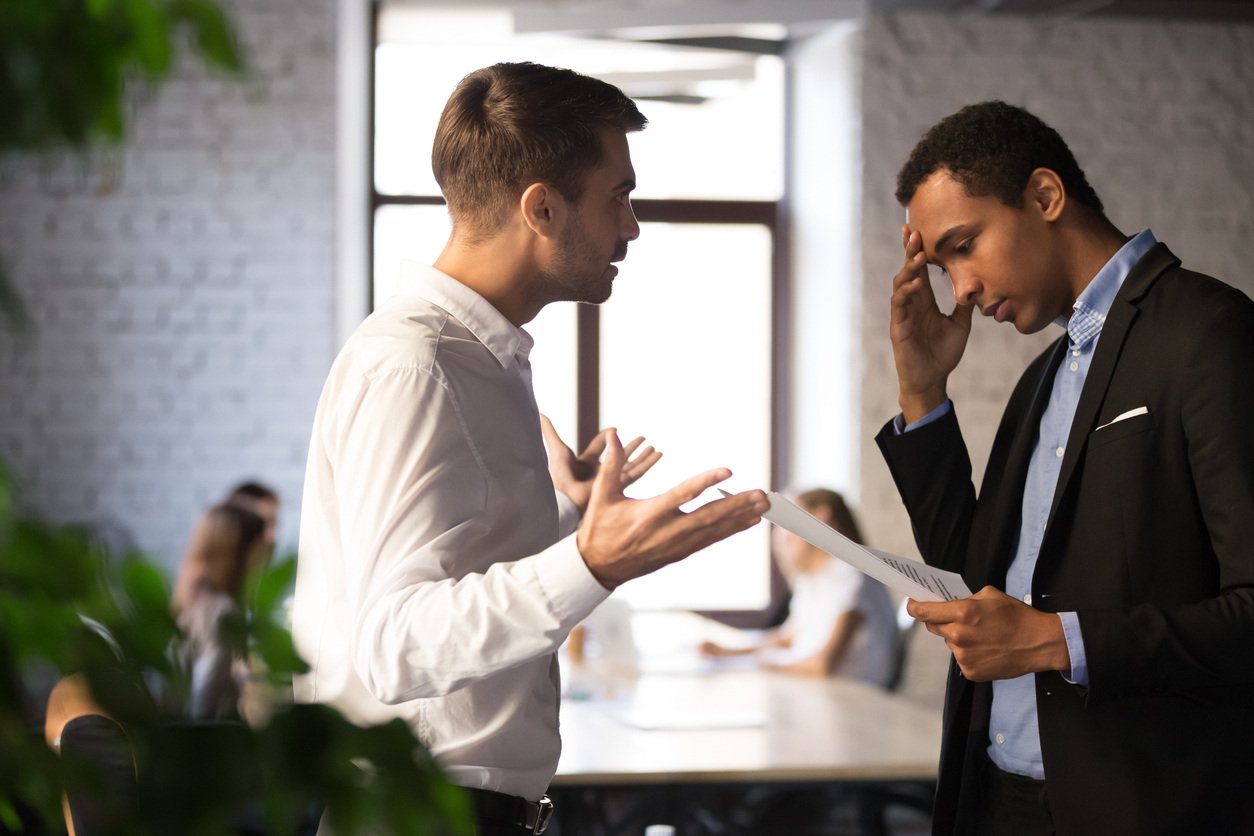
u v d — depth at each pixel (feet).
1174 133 16.89
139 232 16.12
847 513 14.07
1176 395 4.58
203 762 1.06
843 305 16.96
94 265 16.08
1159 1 15.71
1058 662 4.35
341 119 16.30
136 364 16.15
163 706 1.11
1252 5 15.81
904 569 4.81
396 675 3.90
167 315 16.17
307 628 4.63
